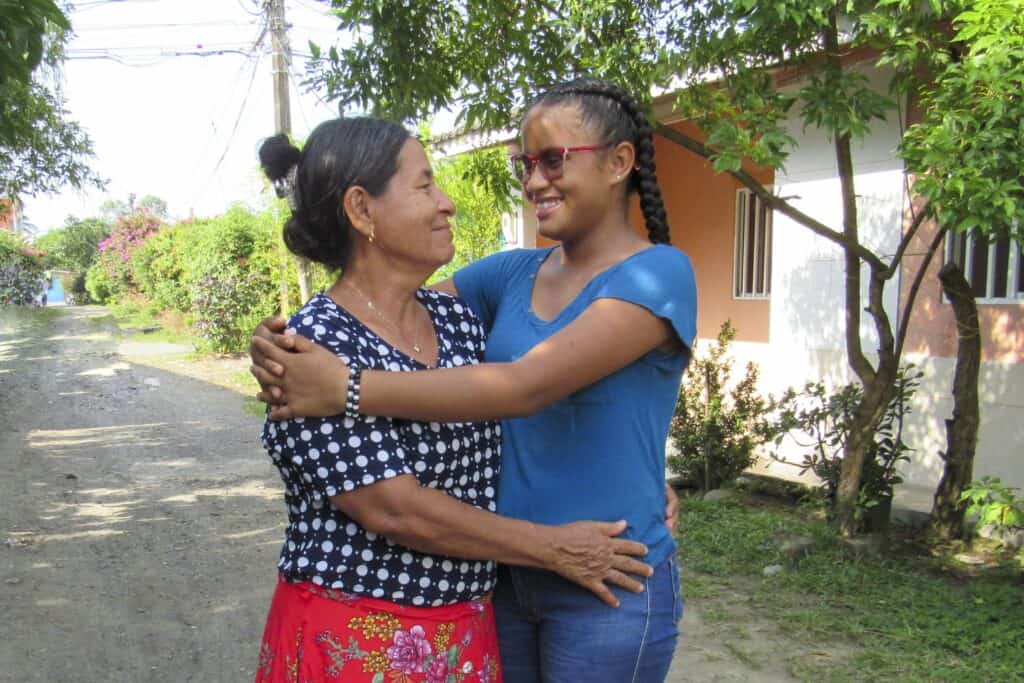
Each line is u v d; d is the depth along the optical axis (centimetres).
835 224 697
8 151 965
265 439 167
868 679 364
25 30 258
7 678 370
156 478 730
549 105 183
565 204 184
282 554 175
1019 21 331
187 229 2014
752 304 944
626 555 179
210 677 376
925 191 342
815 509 577
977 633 401
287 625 170
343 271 180
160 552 541
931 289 635
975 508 421
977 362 519
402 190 171
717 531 555
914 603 439
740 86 406
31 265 2441
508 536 169
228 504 652
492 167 564
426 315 187
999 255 600
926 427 643
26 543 552
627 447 180
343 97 488
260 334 162
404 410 159
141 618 439
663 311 171
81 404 1107
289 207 179
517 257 212
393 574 167
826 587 464
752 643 402
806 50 419
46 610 445
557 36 497
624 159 185
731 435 652
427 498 163
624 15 431
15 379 1334
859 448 514
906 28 378
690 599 455
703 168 999
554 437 182
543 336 183
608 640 180
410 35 479
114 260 2947
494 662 187
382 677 166
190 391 1211
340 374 157
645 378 181
